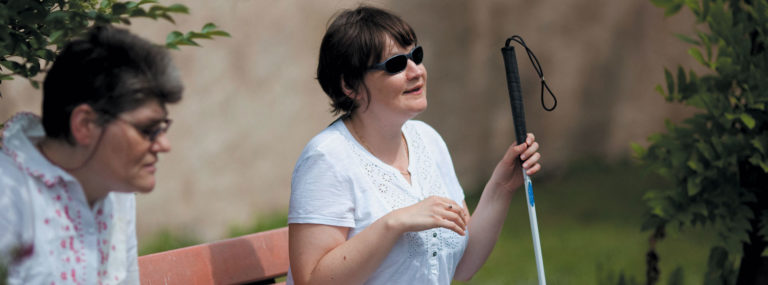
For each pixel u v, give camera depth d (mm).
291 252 5043
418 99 5066
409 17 16562
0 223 3645
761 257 7133
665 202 7062
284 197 15000
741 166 7027
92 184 3928
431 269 5145
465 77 17516
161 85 3727
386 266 5055
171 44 4637
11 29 4523
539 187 17828
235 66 14125
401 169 5367
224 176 14133
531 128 18266
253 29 14273
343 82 5121
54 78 3686
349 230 5086
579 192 17359
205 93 13781
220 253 5602
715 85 6992
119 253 4336
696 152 7012
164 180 13414
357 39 4965
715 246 7488
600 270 9734
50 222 3795
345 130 5188
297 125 15016
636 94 19062
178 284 5324
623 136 19062
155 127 3783
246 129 14352
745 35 7105
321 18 15109
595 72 18719
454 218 4742
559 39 18312
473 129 17719
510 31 17859
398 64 4945
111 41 3711
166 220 13477
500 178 5566
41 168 3764
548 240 14469
